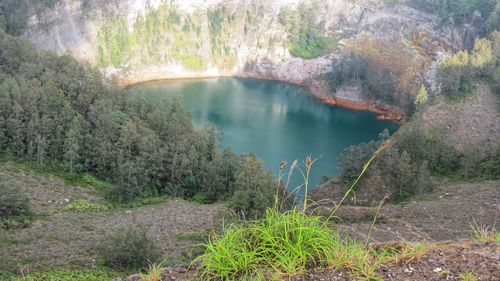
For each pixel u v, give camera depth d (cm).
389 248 995
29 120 5597
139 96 7181
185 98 11456
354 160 6181
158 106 6950
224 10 14125
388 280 863
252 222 1016
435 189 5859
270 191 4247
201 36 13788
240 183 4381
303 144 8950
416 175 5909
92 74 6950
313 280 848
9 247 3709
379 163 5988
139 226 4447
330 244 912
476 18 11712
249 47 13975
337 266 877
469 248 1000
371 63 11619
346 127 10100
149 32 13125
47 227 4212
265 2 14362
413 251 945
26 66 6612
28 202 4456
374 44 12562
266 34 14050
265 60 13812
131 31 12850
